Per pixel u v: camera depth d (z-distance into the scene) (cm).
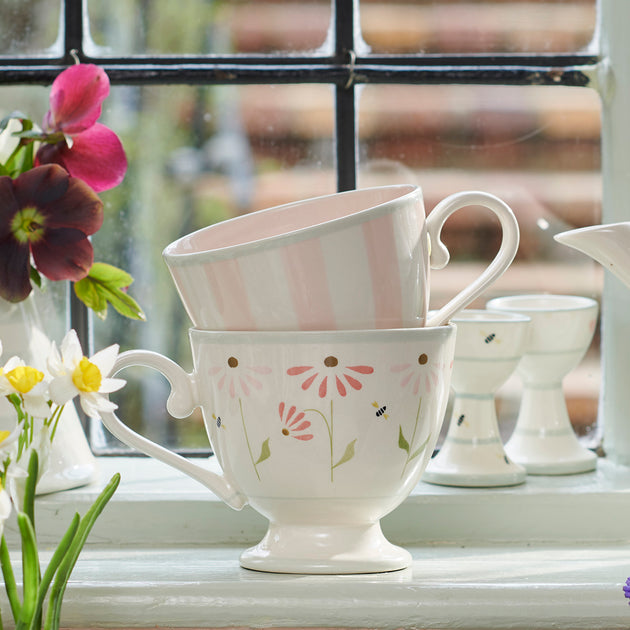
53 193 103
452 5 117
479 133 118
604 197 118
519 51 118
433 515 109
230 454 102
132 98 118
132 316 108
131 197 118
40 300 117
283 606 101
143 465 116
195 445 119
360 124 118
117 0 117
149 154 118
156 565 105
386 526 109
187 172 118
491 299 119
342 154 118
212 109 118
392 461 100
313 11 117
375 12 117
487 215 118
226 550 108
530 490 109
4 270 103
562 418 114
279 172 118
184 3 117
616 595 101
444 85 118
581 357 114
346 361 99
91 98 106
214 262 100
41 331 109
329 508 102
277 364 100
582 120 118
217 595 101
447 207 102
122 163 107
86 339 118
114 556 107
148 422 119
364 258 99
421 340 100
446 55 117
